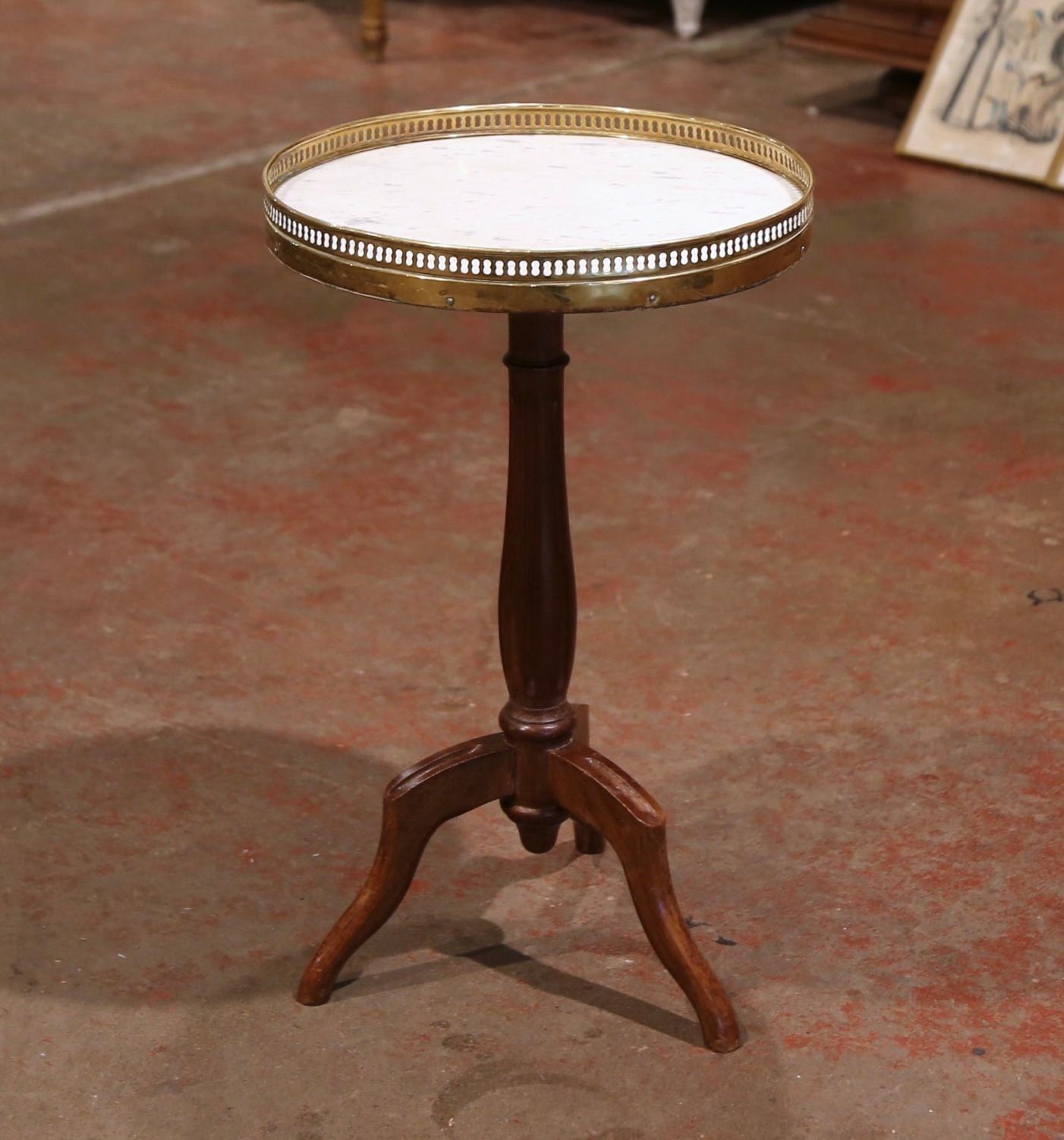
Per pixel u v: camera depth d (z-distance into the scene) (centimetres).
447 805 214
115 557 333
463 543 340
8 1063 209
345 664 297
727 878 242
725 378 420
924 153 591
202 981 223
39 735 276
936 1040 212
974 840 250
